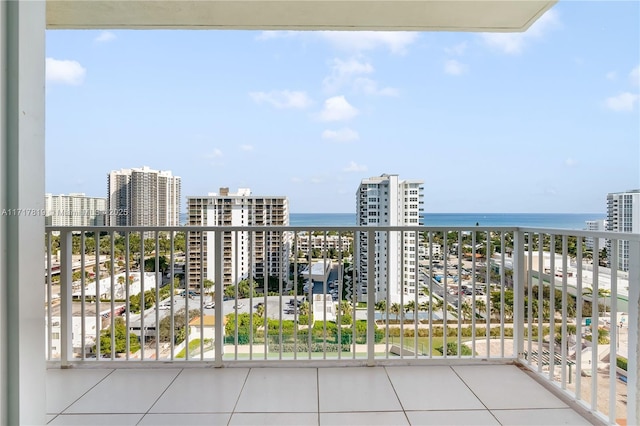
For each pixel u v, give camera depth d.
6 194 0.50
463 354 2.78
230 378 2.40
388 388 2.27
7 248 0.51
